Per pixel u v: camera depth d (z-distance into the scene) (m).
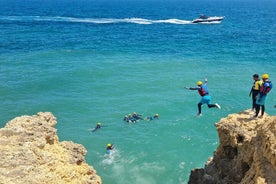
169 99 39.62
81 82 45.09
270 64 55.22
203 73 49.69
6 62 53.81
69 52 62.53
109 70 50.31
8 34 82.12
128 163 27.41
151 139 30.91
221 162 19.00
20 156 12.55
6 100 38.56
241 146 17.44
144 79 46.66
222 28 104.75
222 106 37.56
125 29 97.06
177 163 27.45
